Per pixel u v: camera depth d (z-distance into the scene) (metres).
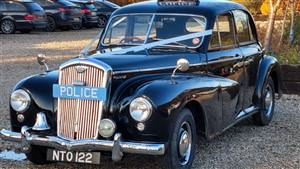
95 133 5.61
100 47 7.07
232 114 6.93
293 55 12.03
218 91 6.38
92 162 5.60
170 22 6.89
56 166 6.34
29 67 14.59
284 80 10.89
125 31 7.03
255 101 8.04
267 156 6.75
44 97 5.87
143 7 7.13
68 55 17.45
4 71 13.84
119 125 5.57
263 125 8.33
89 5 30.06
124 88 5.71
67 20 27.98
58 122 5.75
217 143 7.32
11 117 5.98
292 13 14.12
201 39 6.77
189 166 5.96
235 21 7.55
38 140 5.66
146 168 6.22
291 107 9.78
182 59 5.96
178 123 5.63
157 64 6.19
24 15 25.20
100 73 5.59
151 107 5.41
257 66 8.07
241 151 6.95
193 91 5.82
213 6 7.14
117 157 5.42
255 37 8.34
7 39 22.55
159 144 5.40
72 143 5.52
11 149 7.01
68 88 5.67
